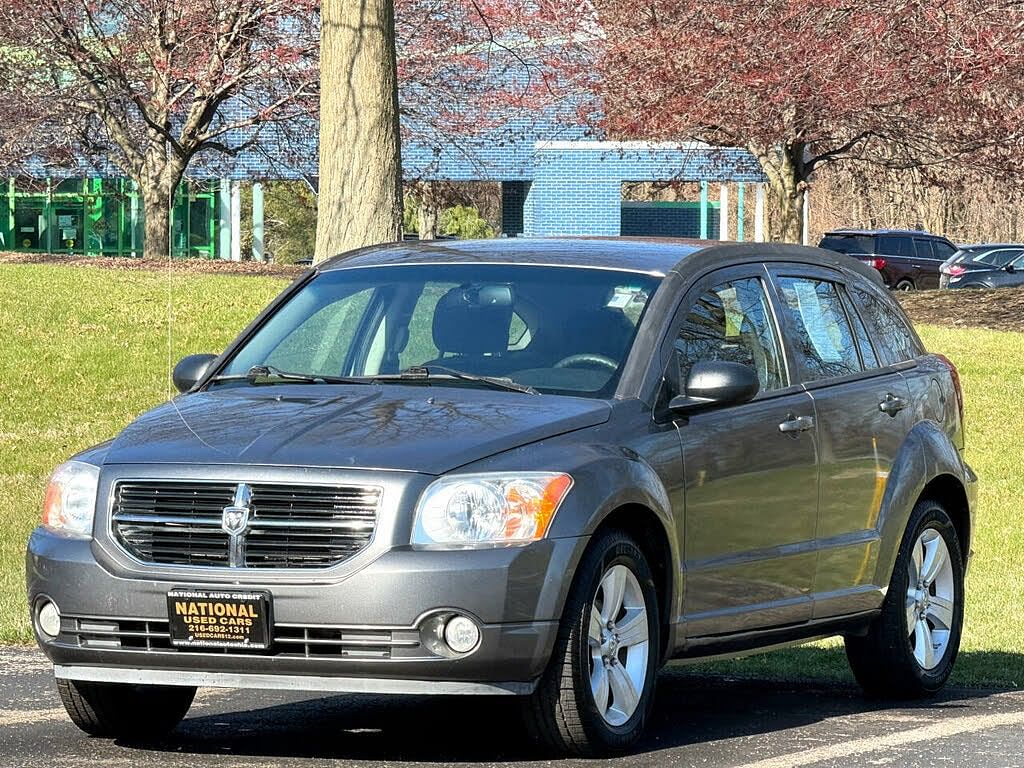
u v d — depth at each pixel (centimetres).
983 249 7862
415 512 1023
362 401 1152
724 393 1180
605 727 1078
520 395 1163
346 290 1339
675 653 1189
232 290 4497
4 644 1662
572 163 9175
